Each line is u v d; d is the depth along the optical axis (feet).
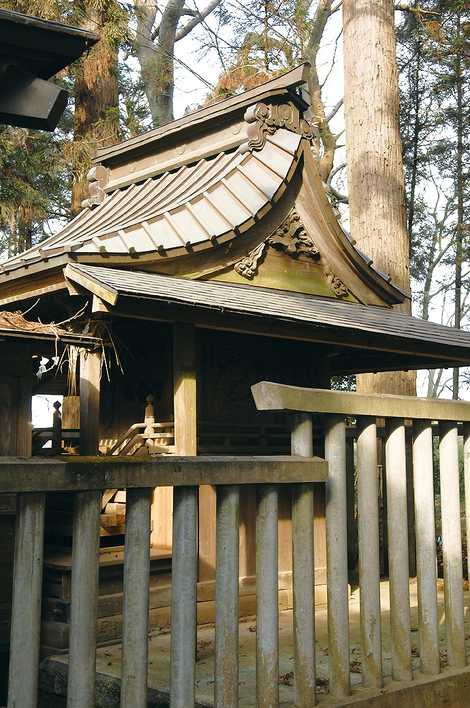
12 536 16.07
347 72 32.48
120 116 39.52
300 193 21.24
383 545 25.32
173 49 55.42
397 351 20.27
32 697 7.26
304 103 21.68
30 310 18.97
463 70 48.62
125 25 36.29
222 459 9.18
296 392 10.20
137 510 8.33
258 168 20.71
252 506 19.36
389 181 31.45
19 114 8.23
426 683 11.38
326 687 11.37
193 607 8.78
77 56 8.32
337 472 10.80
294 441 10.44
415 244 63.87
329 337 18.74
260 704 9.56
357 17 32.17
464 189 60.18
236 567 9.30
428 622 11.84
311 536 10.32
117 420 20.24
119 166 24.71
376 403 11.27
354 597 20.39
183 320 16.22
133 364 19.77
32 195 38.78
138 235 18.15
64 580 16.06
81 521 7.80
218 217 19.36
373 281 22.94
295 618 10.13
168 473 8.55
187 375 17.08
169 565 17.60
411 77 48.73
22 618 7.26
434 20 44.11
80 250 16.38
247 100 21.35
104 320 16.78
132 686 8.14
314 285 21.48
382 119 31.68
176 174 22.49
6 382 16.01
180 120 22.79
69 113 50.06
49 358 19.49
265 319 17.06
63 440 21.80
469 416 12.91
